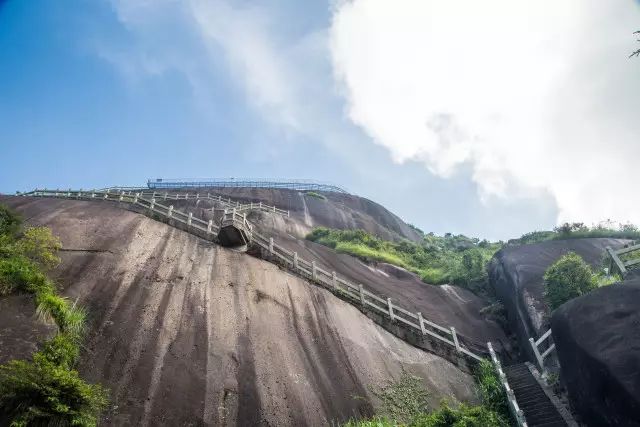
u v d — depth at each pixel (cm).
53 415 753
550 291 1512
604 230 2516
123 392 951
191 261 1537
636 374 855
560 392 1228
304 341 1349
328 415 1135
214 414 998
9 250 1098
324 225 3866
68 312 1016
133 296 1253
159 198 3591
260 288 1505
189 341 1163
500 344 1862
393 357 1471
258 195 4209
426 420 1182
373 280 2300
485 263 2553
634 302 997
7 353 825
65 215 1623
